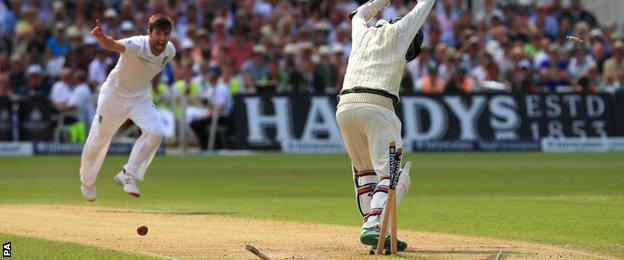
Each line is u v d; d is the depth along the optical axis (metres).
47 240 29.50
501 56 90.06
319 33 90.62
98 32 37.12
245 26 89.56
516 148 85.81
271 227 33.59
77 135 80.12
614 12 107.69
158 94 80.75
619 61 89.94
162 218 36.19
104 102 39.06
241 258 26.66
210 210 39.56
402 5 98.00
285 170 64.88
